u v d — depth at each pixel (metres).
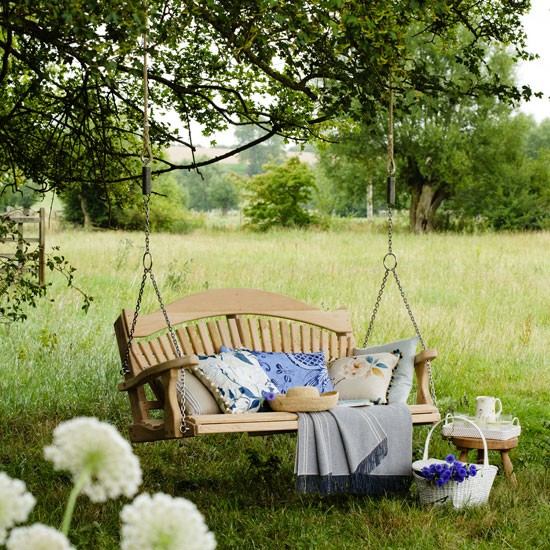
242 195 41.75
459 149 42.16
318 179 57.91
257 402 5.70
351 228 44.69
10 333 10.12
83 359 9.09
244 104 7.53
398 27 6.29
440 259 20.61
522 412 8.14
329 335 6.67
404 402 6.12
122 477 0.86
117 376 8.66
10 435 6.94
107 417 7.59
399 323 11.82
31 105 7.43
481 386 9.13
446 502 5.30
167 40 5.99
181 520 0.83
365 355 6.37
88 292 13.74
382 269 18.22
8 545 0.84
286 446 6.92
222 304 6.35
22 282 7.10
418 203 44.53
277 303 6.57
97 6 4.83
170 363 4.98
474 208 45.12
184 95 7.75
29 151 7.52
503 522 5.13
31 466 6.09
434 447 6.86
